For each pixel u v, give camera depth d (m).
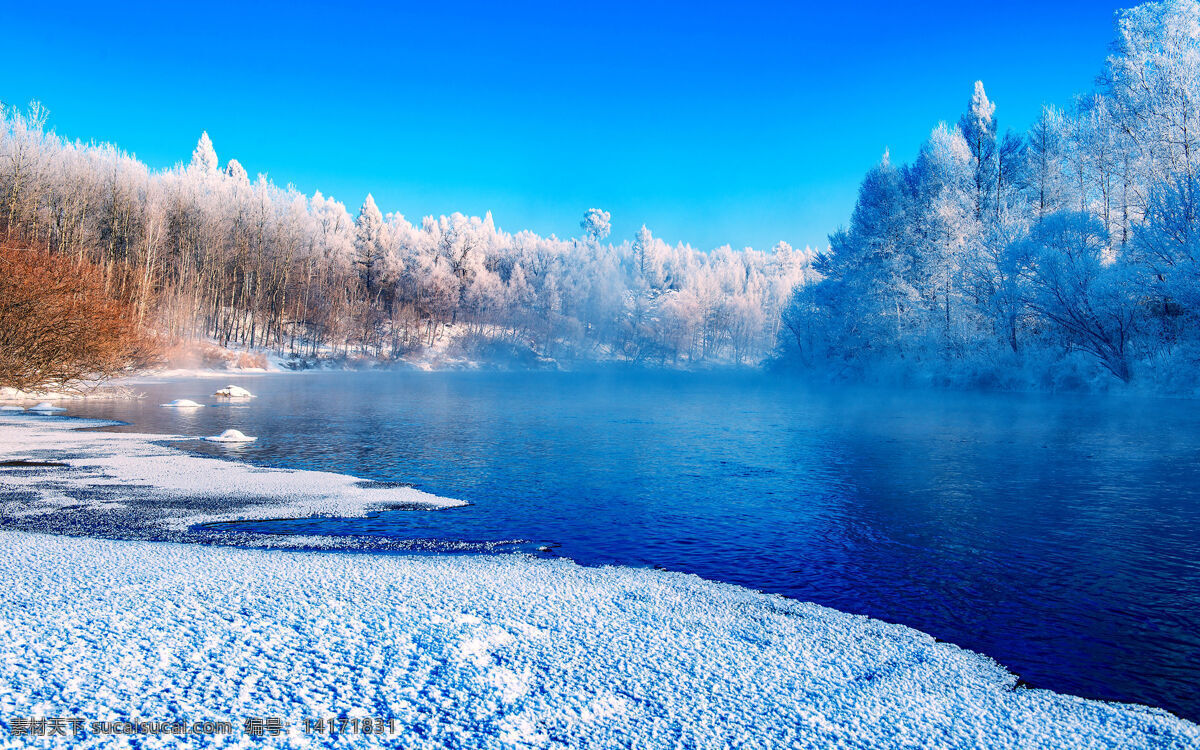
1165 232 32.56
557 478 13.30
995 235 40.66
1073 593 6.74
